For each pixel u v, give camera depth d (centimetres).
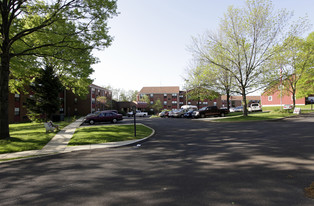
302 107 4069
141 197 371
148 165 591
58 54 1409
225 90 2583
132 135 1212
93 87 5469
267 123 1719
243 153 677
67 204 357
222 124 1830
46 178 512
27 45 1384
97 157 734
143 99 6938
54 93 2445
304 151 663
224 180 438
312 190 369
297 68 2805
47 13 1235
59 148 927
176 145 891
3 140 1058
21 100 3441
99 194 394
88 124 2423
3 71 1134
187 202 342
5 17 1131
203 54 2253
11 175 554
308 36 2900
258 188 389
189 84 3309
